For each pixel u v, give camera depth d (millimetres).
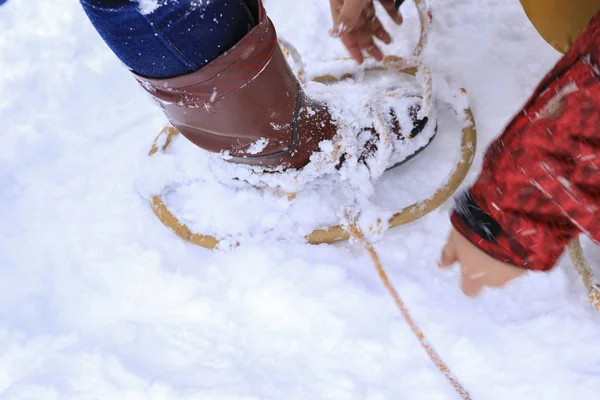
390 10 996
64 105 1229
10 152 1165
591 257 904
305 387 844
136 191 1088
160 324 933
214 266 982
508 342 848
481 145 1042
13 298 982
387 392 829
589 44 534
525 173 562
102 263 1008
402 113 989
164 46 678
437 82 1069
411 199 1009
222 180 1045
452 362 845
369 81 1130
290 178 950
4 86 1282
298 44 1225
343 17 855
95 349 900
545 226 577
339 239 981
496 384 819
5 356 915
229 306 940
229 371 873
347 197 996
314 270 947
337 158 942
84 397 860
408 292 914
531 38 1147
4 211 1095
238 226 1007
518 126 588
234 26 719
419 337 853
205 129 836
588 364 815
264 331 910
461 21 1196
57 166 1140
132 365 884
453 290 913
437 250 962
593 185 530
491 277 664
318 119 923
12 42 1354
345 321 895
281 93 827
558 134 537
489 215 615
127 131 1172
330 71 1144
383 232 963
